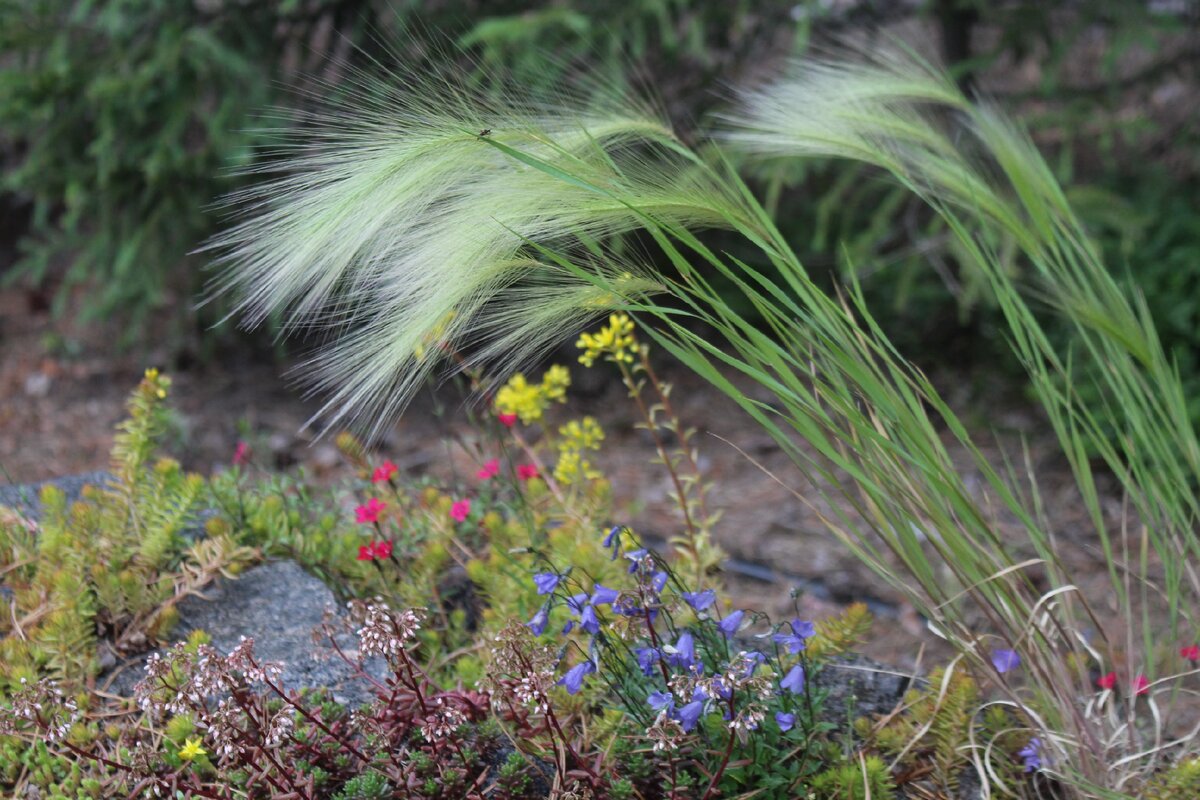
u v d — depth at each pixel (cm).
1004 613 47
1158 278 68
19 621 49
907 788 47
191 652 47
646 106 49
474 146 45
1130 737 47
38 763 47
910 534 46
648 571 46
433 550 52
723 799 46
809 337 46
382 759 46
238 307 45
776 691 46
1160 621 57
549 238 45
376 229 44
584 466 53
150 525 51
